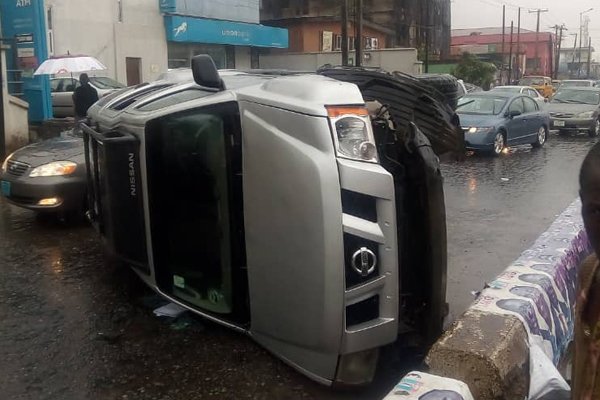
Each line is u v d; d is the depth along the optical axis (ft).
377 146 12.80
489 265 21.30
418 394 7.89
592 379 5.36
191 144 13.73
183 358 14.03
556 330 11.93
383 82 14.23
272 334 13.03
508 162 46.60
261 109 12.39
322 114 11.50
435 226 12.40
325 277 11.55
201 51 106.32
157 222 14.65
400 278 12.91
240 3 111.65
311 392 12.61
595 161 5.35
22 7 53.21
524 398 9.85
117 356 14.21
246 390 12.70
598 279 5.43
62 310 16.90
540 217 28.30
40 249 22.57
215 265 13.98
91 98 37.45
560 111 66.69
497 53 260.01
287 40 128.06
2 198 31.17
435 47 212.02
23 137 46.65
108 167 15.38
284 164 11.89
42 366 13.80
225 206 13.39
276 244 12.27
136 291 18.17
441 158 15.60
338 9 152.66
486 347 9.46
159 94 15.15
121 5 85.87
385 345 12.51
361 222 11.67
